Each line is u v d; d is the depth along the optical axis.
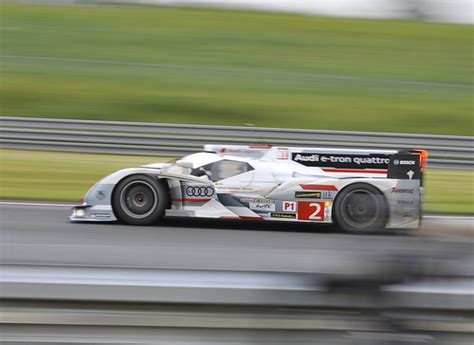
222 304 12.32
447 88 83.31
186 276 12.50
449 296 11.46
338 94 76.31
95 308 12.48
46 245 21.17
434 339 11.57
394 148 51.47
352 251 12.02
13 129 50.50
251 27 111.69
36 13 112.12
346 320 11.87
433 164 50.22
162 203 26.55
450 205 36.41
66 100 67.44
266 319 12.19
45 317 12.34
